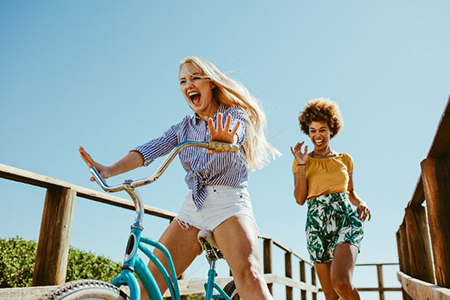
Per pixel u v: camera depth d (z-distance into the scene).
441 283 2.44
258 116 2.37
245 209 2.13
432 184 2.49
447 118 1.99
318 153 3.58
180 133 2.38
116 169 2.09
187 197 2.29
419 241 4.14
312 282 10.55
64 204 3.03
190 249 2.26
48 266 2.91
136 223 1.73
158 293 1.80
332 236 3.25
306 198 3.44
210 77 2.25
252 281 1.93
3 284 5.54
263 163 2.38
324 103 3.56
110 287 1.53
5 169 2.64
